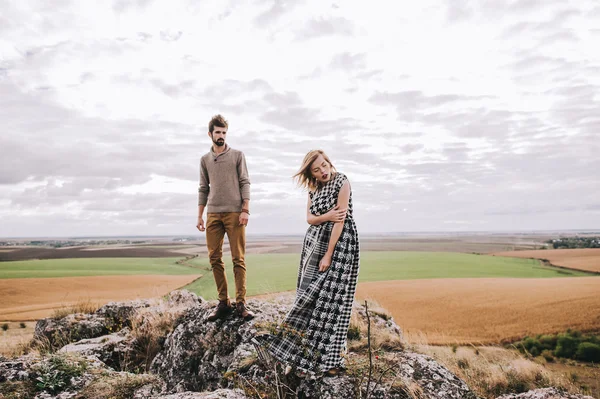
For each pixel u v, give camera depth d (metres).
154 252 116.94
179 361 4.64
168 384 4.48
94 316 7.46
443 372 3.54
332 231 3.41
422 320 24.81
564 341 17.91
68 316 7.45
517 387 6.50
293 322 3.39
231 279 20.95
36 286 39.38
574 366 13.56
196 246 154.88
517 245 141.62
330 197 3.49
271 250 118.25
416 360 3.76
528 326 21.86
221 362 4.23
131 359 5.43
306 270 3.54
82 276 48.03
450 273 54.81
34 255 108.81
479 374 6.70
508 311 26.30
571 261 75.69
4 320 22.44
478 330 21.86
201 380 4.31
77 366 3.77
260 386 3.42
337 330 3.34
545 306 27.19
